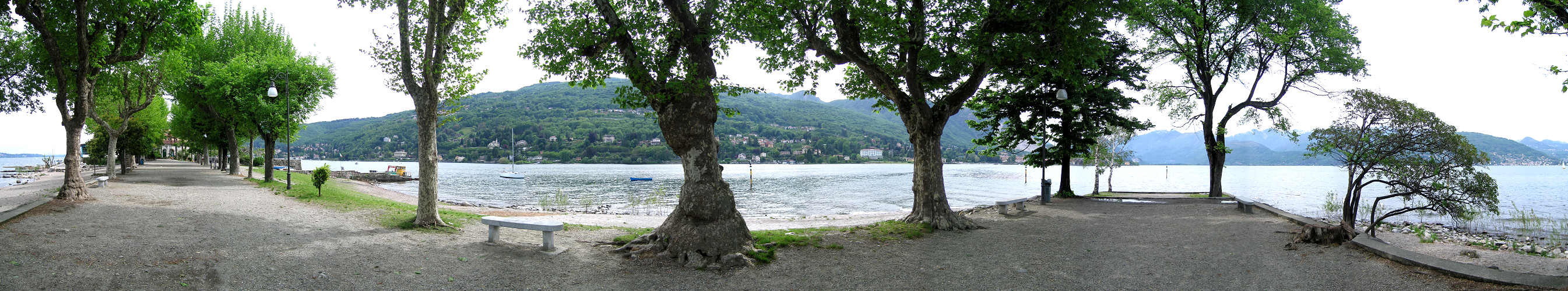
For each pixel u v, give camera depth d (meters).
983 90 25.14
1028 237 12.56
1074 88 23.09
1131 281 8.36
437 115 13.16
